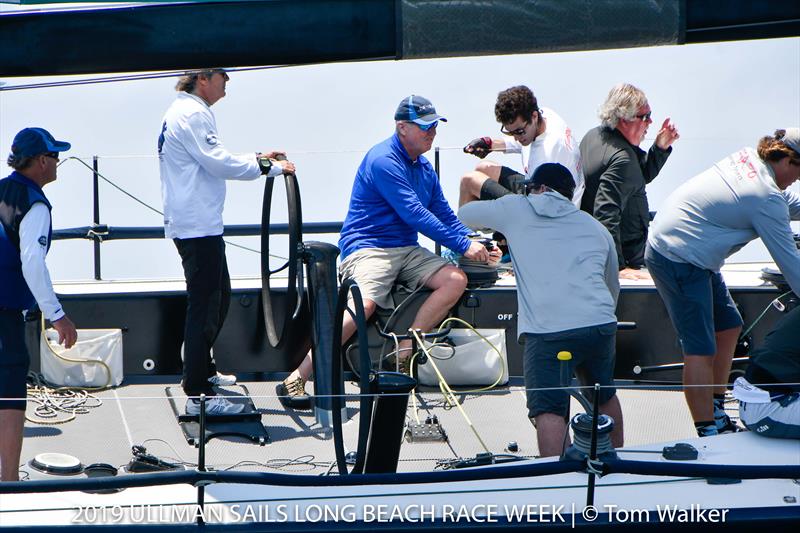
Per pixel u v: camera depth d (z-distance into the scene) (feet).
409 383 54.60
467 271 78.23
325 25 45.34
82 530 46.78
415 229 77.15
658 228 67.21
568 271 62.49
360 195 78.89
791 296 79.05
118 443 61.93
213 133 71.82
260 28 45.11
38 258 57.82
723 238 65.16
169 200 72.64
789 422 55.52
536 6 45.34
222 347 80.28
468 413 65.05
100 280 85.97
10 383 57.98
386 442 53.88
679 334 67.72
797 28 45.78
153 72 49.42
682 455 53.93
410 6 45.21
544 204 63.98
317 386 70.44
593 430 48.01
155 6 44.57
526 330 62.34
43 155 59.31
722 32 45.88
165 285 83.25
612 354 63.21
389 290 76.54
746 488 50.39
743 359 77.25
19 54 44.42
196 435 62.23
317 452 61.41
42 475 57.16
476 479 48.14
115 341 76.33
